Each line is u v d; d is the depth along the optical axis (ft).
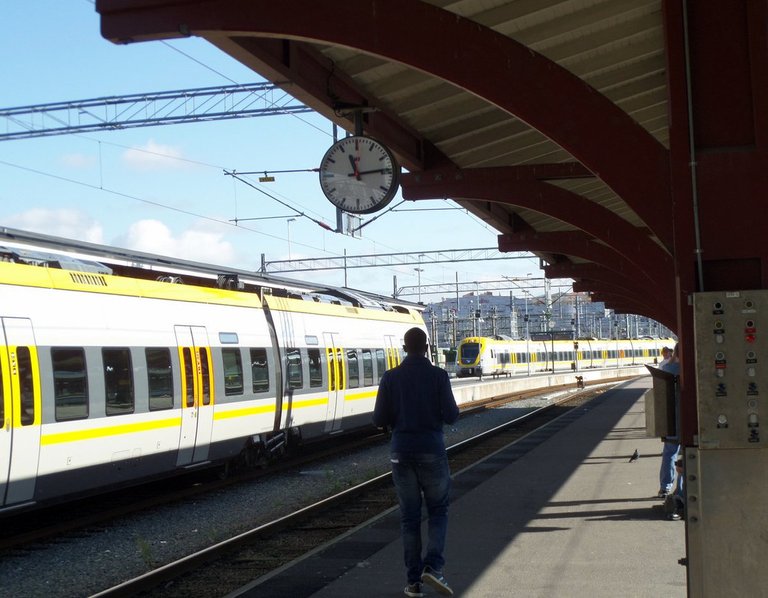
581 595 20.31
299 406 56.70
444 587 20.16
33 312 33.14
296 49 29.09
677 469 29.35
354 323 68.39
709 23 14.49
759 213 14.02
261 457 54.08
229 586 24.79
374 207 34.01
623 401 111.55
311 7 19.77
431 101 37.37
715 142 14.42
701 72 14.49
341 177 34.32
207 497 43.70
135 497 45.57
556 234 69.00
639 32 33.32
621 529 27.89
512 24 30.81
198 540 33.30
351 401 65.51
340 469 54.65
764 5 14.25
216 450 46.47
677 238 14.21
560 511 31.53
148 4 19.72
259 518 37.96
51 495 33.88
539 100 20.48
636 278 67.67
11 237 37.04
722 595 13.35
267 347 52.65
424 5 20.26
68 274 35.99
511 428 78.95
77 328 35.47
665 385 15.01
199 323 45.27
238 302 50.39
